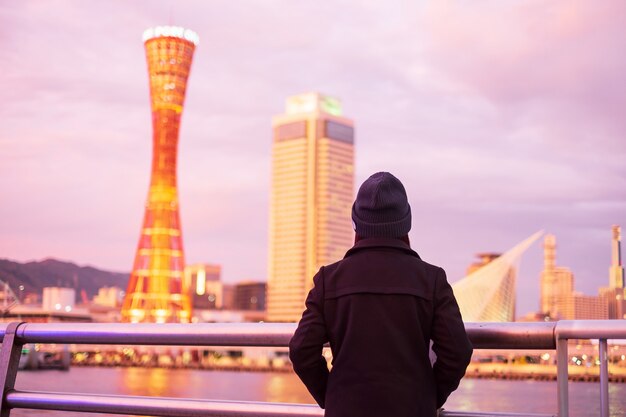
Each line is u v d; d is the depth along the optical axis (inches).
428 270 147.7
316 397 153.7
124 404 171.0
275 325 161.2
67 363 4904.0
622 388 140.5
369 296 145.2
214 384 3932.1
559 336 144.5
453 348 142.3
